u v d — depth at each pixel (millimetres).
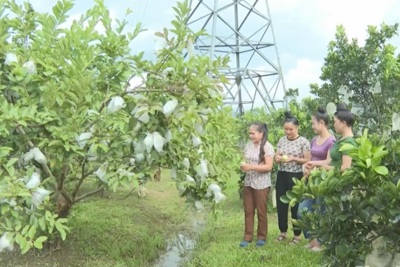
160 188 10758
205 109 4164
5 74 4758
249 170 6164
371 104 6793
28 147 4648
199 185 5039
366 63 6801
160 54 4383
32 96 4582
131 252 6281
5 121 4012
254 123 6234
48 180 4637
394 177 2875
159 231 7508
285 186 6332
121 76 4812
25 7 5180
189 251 6703
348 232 2971
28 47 5074
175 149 4699
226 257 5785
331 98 7160
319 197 2889
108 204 8398
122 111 4414
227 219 8055
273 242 6430
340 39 7219
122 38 5145
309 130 8117
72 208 6730
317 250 5855
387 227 2879
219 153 5297
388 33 6926
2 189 3746
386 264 2918
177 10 4316
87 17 5305
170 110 3941
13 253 5637
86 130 4492
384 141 3088
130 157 4723
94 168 5055
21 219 3988
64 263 5527
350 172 2859
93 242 6242
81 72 4445
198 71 4031
